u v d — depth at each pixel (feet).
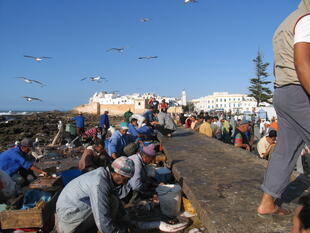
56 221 13.34
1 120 155.33
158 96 408.46
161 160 30.40
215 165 21.02
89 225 13.57
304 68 7.48
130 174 12.99
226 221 10.24
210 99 405.59
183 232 13.61
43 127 108.06
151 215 16.07
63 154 38.78
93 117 258.78
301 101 8.21
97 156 23.61
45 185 18.93
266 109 87.51
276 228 9.48
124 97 402.31
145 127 36.86
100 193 12.41
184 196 17.20
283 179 9.74
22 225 13.69
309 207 5.49
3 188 17.08
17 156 21.58
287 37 8.27
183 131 55.36
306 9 8.13
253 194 13.28
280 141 9.52
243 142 33.53
